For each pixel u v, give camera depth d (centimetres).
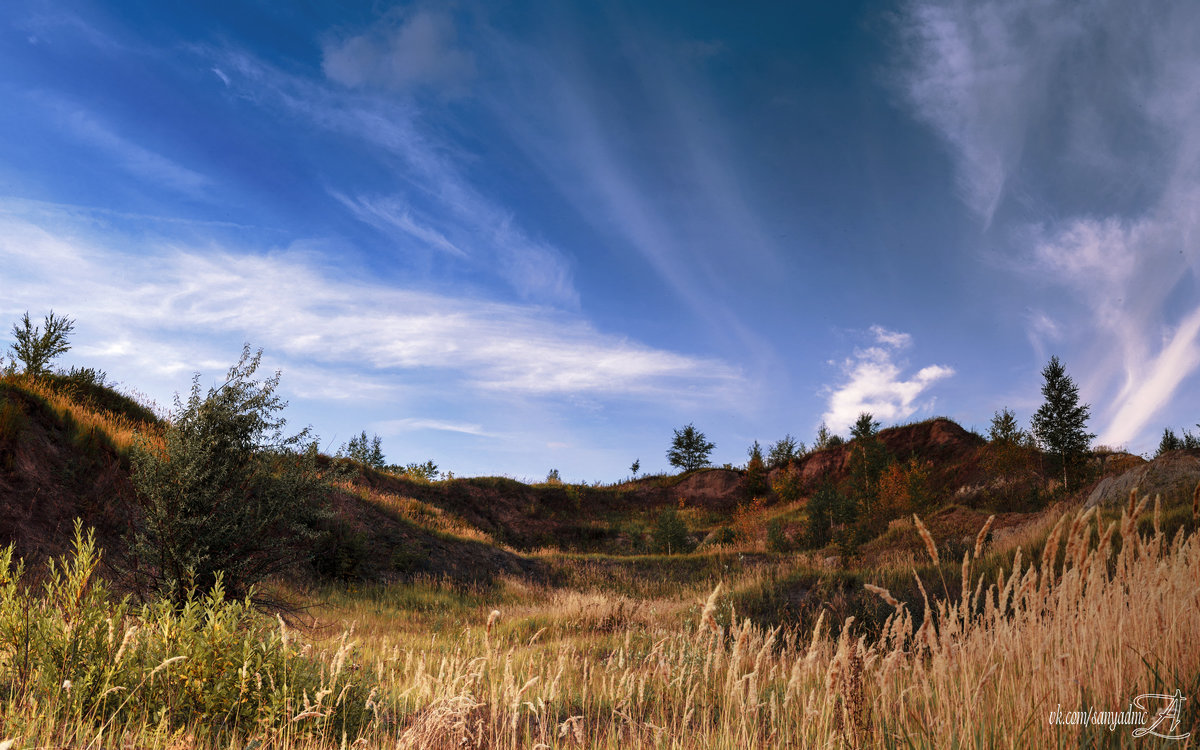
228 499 1008
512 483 4447
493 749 481
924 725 338
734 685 451
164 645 500
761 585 1554
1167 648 363
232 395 1060
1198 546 418
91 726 388
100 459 1505
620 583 2464
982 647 370
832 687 352
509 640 1280
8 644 461
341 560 1967
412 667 758
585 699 643
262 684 489
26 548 1128
